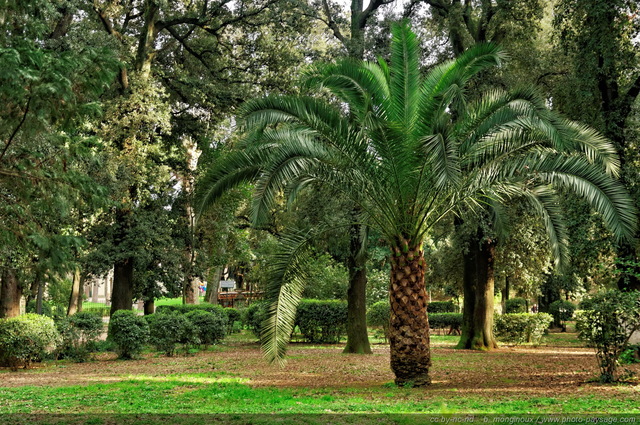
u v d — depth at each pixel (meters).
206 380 11.73
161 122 20.58
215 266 31.95
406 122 10.45
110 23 21.69
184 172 24.31
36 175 8.30
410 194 10.20
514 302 34.91
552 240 10.77
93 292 74.00
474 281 21.27
